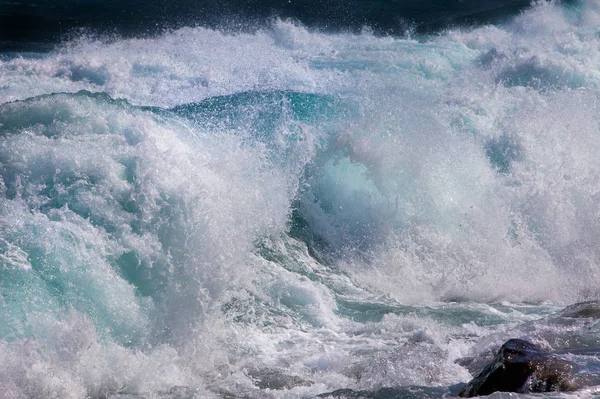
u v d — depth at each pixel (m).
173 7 98.81
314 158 40.75
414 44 85.44
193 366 26.69
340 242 39.19
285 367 26.55
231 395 23.84
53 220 28.33
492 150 45.25
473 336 28.98
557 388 18.86
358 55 75.31
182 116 41.16
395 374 23.73
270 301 32.16
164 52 73.69
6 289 25.61
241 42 82.31
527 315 32.41
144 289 28.58
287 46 82.50
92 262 27.80
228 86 61.81
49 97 32.72
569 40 77.56
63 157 30.16
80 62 64.56
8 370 23.08
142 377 24.91
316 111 45.44
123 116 33.22
